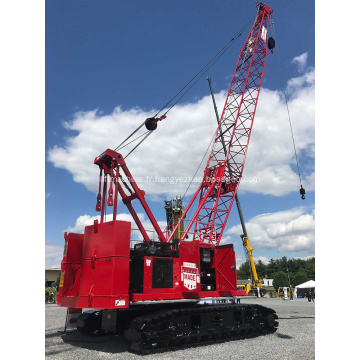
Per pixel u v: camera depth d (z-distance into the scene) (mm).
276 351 10297
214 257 15406
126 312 12414
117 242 10766
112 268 10500
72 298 11805
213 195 26859
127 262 10867
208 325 12398
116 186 13250
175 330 11195
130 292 11195
